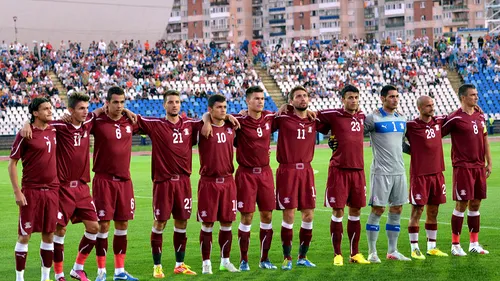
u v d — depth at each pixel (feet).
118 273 46.47
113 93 45.60
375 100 235.40
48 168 43.70
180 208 47.47
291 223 49.39
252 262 51.52
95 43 263.49
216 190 47.88
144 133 47.42
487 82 244.63
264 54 251.39
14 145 43.21
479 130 52.90
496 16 325.21
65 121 44.91
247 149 48.78
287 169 49.32
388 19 467.52
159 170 47.19
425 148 51.60
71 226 67.21
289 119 49.44
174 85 226.79
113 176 46.19
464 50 256.32
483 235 59.98
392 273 46.75
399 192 51.03
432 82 240.53
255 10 506.48
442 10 447.83
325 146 188.03
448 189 91.97
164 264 51.26
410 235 52.08
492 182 99.14
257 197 49.08
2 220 73.46
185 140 47.37
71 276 46.52
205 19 506.48
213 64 241.55
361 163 50.21
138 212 77.05
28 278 47.67
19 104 203.41
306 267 49.29
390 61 247.91
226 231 48.83
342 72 243.40
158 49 248.73
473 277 45.06
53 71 226.38
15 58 227.61
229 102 224.12
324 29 474.90
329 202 49.93
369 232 50.90
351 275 46.39
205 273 47.88
